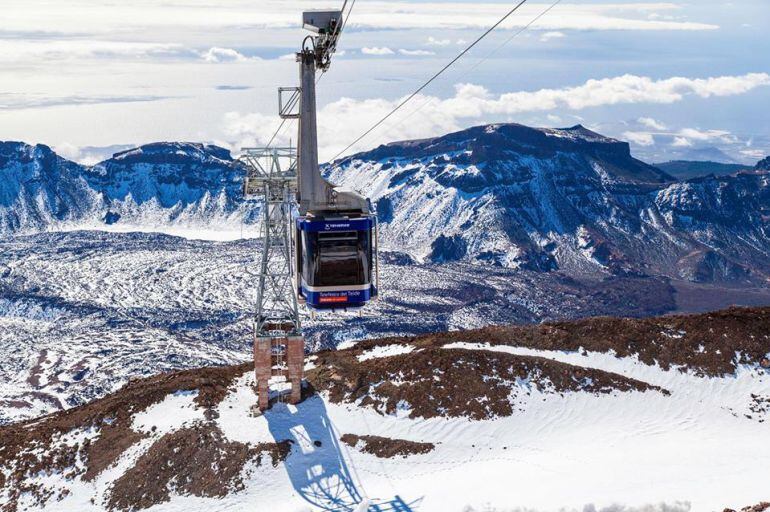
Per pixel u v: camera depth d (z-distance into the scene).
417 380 103.00
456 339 116.50
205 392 101.75
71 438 95.94
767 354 111.38
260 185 97.88
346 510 81.31
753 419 100.12
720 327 116.88
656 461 87.50
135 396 101.75
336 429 95.31
